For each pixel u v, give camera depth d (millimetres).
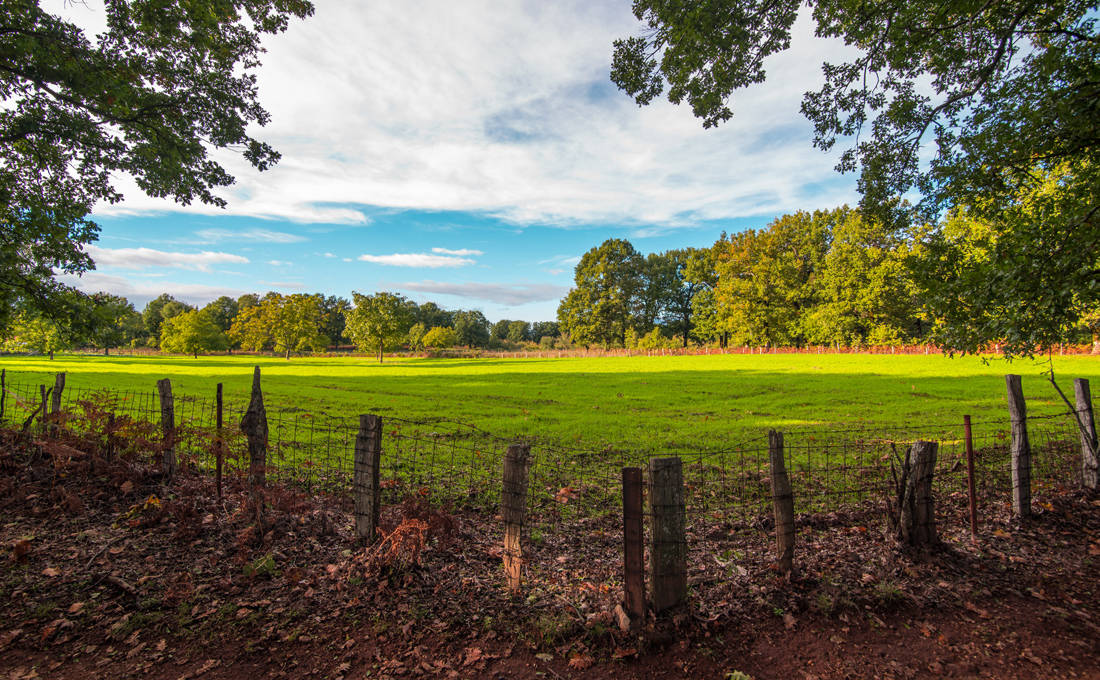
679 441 11312
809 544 5156
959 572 4539
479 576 4414
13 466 6621
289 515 5418
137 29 9617
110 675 3150
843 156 8641
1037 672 3289
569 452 10180
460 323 127875
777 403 17953
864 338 58406
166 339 76250
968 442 5438
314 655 3377
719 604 3965
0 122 9656
